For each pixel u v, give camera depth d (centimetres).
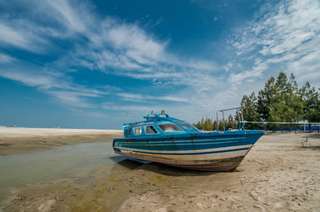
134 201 445
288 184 488
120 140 1062
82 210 425
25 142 1964
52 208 440
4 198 511
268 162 815
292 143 1535
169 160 755
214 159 659
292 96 3391
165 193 494
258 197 413
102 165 962
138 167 876
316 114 2920
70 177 719
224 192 466
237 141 625
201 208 380
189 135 659
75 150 1636
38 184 632
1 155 1275
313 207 347
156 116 954
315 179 521
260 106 3588
